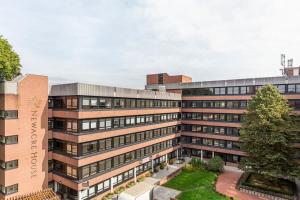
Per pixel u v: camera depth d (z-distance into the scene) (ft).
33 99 98.73
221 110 171.42
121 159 120.47
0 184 92.12
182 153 192.03
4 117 89.20
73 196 100.73
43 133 103.19
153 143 148.25
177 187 121.90
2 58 100.27
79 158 95.45
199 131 183.73
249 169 125.18
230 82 167.43
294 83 143.33
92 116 101.55
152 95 147.23
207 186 122.83
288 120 120.16
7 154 89.66
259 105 123.75
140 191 94.73
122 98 121.29
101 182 107.24
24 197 86.12
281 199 106.93
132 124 129.49
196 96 184.03
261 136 119.24
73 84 96.78
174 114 181.16
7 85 89.56
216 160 151.12
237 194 114.11
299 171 110.22
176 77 197.57
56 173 106.42
